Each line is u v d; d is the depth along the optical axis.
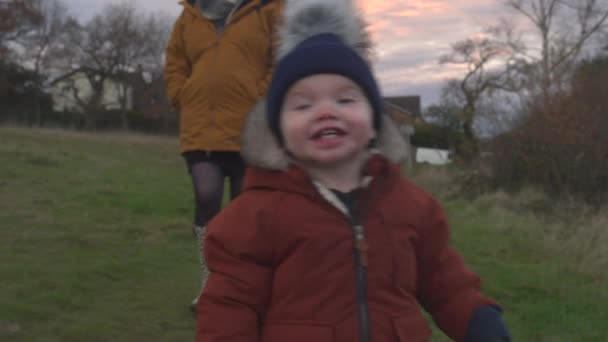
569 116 5.78
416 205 1.21
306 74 1.17
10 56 24.98
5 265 2.59
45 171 5.70
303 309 1.11
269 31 2.11
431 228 1.23
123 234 3.39
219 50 2.10
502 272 3.03
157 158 9.76
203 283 2.17
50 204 4.10
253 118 1.20
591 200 5.48
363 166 1.20
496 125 6.38
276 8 2.12
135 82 28.06
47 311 2.13
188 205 4.56
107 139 11.67
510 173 6.11
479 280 1.25
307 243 1.12
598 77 6.22
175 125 26.45
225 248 1.14
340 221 1.14
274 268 1.14
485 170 6.41
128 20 27.47
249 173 1.19
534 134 5.86
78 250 2.96
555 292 2.73
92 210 4.02
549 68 6.83
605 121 5.78
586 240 3.75
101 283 2.47
